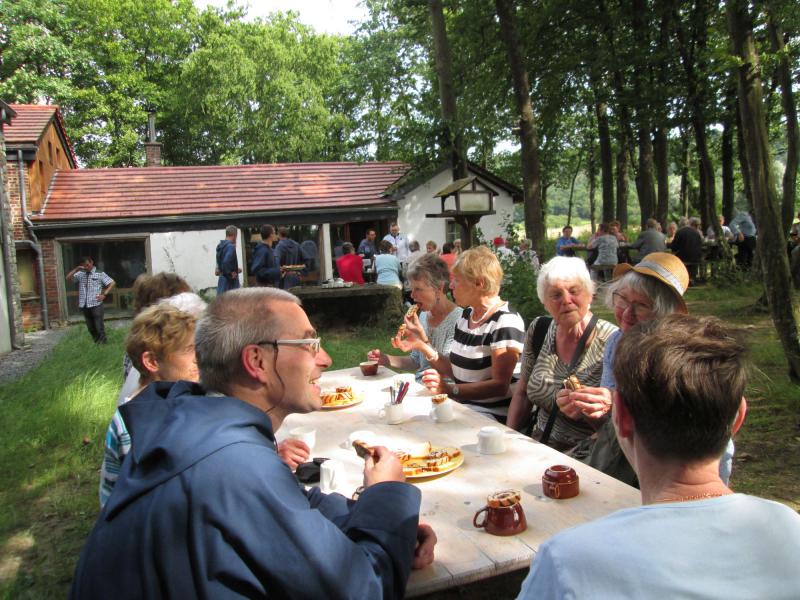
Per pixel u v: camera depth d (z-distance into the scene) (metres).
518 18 16.77
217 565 1.39
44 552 3.91
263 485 1.45
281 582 1.40
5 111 12.90
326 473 2.44
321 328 11.20
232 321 1.80
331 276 19.25
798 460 4.48
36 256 16.34
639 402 1.12
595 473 2.45
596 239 15.61
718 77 15.27
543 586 1.07
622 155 21.72
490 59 16.98
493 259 3.93
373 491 1.80
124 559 1.42
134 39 35.09
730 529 1.04
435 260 4.51
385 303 11.41
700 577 1.00
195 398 1.66
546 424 3.31
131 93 34.56
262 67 33.59
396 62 25.30
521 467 2.55
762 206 5.78
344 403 3.58
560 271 3.18
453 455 2.62
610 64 16.62
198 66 32.66
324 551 1.44
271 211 18.19
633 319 2.76
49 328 16.48
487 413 3.78
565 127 27.78
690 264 15.32
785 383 5.84
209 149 37.50
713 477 1.12
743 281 13.52
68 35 32.25
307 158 35.41
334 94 35.88
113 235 17.11
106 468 2.59
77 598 1.46
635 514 1.08
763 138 5.76
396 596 1.62
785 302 5.81
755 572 1.01
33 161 16.61
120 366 8.73
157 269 17.50
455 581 1.80
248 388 1.82
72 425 6.09
